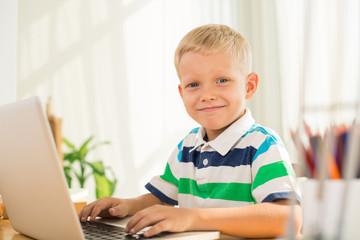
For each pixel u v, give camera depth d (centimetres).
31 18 277
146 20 308
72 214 45
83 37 291
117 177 291
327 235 22
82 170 267
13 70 169
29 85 273
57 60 282
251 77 86
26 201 54
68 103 283
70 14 288
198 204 81
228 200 75
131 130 298
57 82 281
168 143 308
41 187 49
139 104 302
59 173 45
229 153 79
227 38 80
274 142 72
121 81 299
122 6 303
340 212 22
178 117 312
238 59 80
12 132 51
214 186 79
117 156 293
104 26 297
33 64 275
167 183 93
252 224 56
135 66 303
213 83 78
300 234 54
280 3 278
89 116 288
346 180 22
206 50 77
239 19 313
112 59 297
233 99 79
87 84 289
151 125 304
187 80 80
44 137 45
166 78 311
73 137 282
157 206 58
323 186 22
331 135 22
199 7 316
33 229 56
